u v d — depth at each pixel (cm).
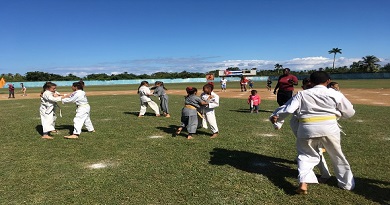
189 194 449
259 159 625
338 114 445
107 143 789
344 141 759
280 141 783
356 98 2122
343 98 448
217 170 555
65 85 8500
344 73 8575
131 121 1170
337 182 489
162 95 1302
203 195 445
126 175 535
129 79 10112
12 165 605
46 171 565
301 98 454
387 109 1409
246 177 518
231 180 504
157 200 430
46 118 864
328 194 443
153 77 10656
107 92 3769
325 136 439
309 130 442
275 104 1770
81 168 581
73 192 463
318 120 440
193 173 541
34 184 498
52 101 851
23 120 1253
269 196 438
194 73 11162
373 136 816
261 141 784
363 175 514
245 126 1012
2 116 1402
